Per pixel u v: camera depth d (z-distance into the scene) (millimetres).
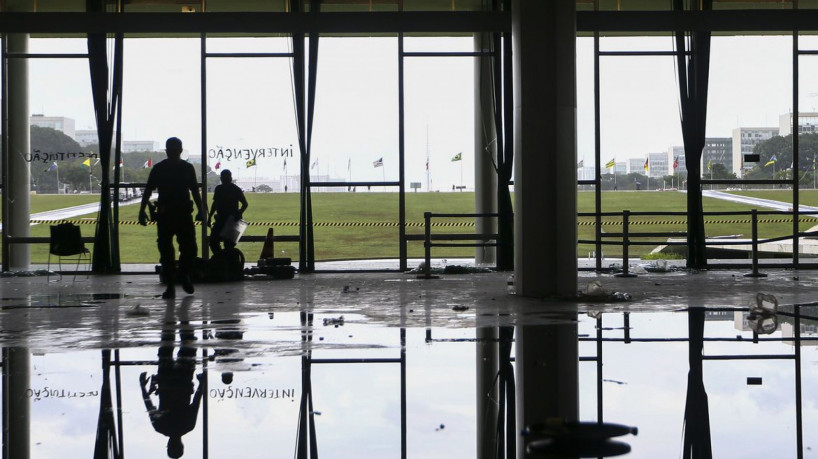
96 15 10242
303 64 12820
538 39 7430
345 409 3021
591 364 3918
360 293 8484
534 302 7176
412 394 3275
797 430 2641
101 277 12156
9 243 12984
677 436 2566
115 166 12805
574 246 7602
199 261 10539
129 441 2588
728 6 13453
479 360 4059
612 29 10438
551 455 2355
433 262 14945
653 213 12594
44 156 12945
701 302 7051
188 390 3377
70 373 3785
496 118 12742
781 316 5953
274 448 2500
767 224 20531
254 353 4309
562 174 7496
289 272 11305
